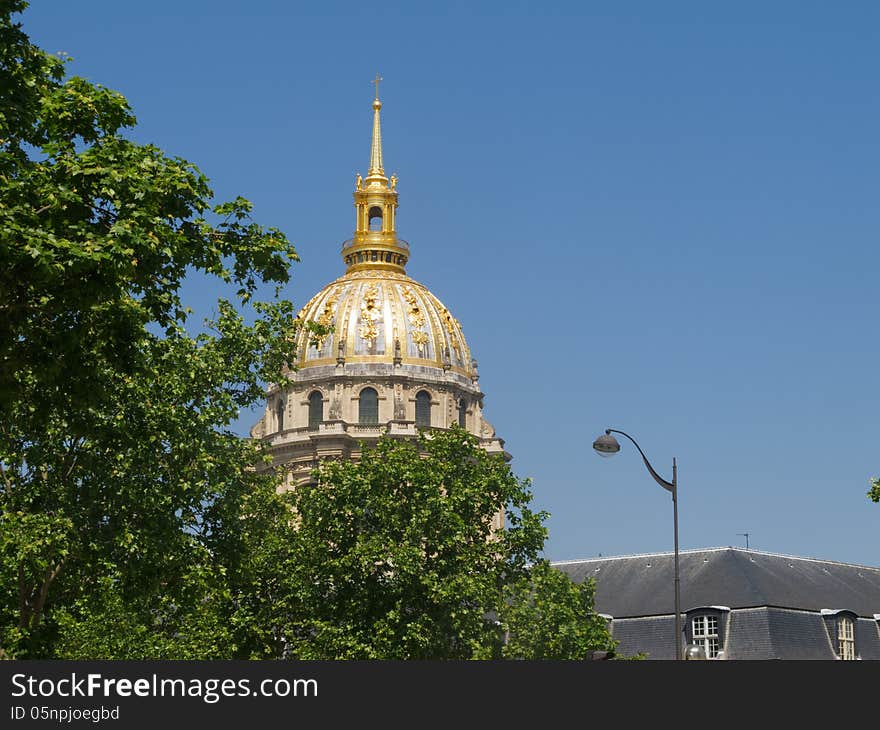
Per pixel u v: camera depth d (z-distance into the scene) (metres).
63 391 47.38
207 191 49.09
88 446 68.81
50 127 48.72
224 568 78.06
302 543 109.12
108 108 48.97
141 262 45.41
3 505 69.88
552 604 141.00
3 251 40.75
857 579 188.25
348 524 112.50
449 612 107.81
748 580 175.75
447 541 110.50
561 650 140.12
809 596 177.62
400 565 107.25
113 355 47.69
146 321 49.00
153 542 70.81
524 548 116.69
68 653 103.38
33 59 48.19
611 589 186.88
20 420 67.12
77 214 44.53
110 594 82.88
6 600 75.50
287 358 86.19
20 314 44.50
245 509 89.94
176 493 75.50
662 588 182.25
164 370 73.94
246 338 83.38
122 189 44.66
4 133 47.06
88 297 43.31
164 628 109.62
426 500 112.50
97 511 70.94
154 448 72.81
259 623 108.19
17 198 43.88
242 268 51.59
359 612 108.38
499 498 117.25
